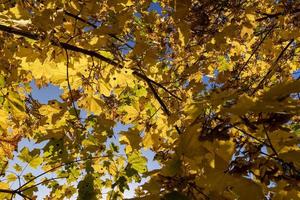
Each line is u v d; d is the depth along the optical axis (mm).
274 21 3186
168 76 3301
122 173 3266
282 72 3371
